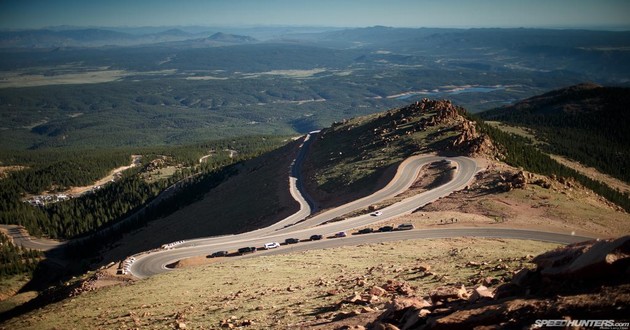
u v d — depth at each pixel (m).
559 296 15.96
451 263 44.06
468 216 83.50
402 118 170.38
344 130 192.75
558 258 18.02
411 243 68.06
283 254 71.81
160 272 78.50
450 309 19.03
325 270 51.12
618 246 16.03
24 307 86.88
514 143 145.00
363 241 76.56
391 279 38.06
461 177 108.19
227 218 145.50
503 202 87.94
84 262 161.38
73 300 61.00
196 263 81.94
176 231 157.00
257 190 162.62
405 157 131.12
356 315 26.89
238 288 46.78
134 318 39.97
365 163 138.12
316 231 88.62
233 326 31.20
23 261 163.25
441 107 168.75
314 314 30.12
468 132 135.38
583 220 79.88
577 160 185.12
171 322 35.97
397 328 19.58
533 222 79.06
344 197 120.19
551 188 95.56
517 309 16.23
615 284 15.34
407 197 101.56
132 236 174.12
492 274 34.31
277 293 40.38
